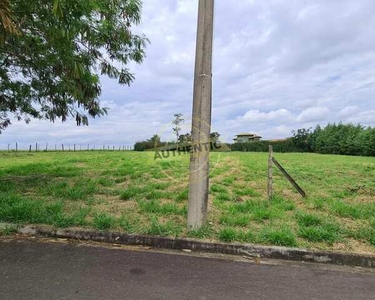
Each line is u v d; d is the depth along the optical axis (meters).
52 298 2.42
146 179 7.92
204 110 3.90
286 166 12.60
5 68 6.37
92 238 3.83
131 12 6.18
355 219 4.61
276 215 4.64
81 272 2.90
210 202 5.51
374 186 7.59
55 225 4.05
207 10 3.88
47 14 4.30
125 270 2.96
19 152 25.08
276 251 3.41
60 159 14.95
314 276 2.94
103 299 2.42
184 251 3.54
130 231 3.88
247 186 7.34
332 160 17.06
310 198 5.91
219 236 3.69
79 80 5.88
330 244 3.58
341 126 35.12
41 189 6.19
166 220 4.34
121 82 6.86
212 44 3.93
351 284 2.78
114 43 6.14
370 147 30.11
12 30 3.52
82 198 5.58
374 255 3.27
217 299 2.46
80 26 4.71
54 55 5.55
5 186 6.42
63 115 7.38
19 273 2.86
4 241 3.72
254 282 2.78
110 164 11.68
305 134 36.44
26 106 7.53
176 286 2.65
